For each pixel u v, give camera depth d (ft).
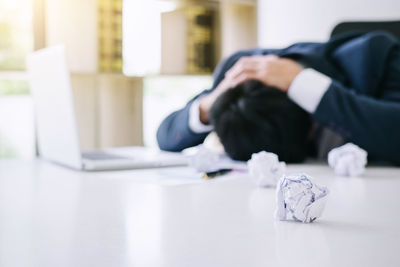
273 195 2.49
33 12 6.88
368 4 10.49
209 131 4.58
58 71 3.67
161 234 1.67
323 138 4.31
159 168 3.76
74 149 3.69
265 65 3.92
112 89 8.15
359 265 1.30
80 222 1.88
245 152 3.80
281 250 1.45
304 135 4.02
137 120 8.32
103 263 1.34
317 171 3.52
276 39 11.66
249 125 3.75
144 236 1.64
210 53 8.63
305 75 3.90
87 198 2.44
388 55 4.42
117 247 1.50
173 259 1.37
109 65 7.55
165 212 2.06
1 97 8.00
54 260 1.37
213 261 1.35
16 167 3.98
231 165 3.78
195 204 2.24
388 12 10.25
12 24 6.85
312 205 1.81
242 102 3.77
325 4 11.07
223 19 8.77
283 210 1.87
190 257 1.39
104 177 3.25
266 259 1.36
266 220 1.89
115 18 7.54
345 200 2.33
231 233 1.68
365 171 3.59
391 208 2.12
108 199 2.40
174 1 8.09
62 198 2.45
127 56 7.72
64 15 7.16
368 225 1.79
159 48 7.98
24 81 8.05
